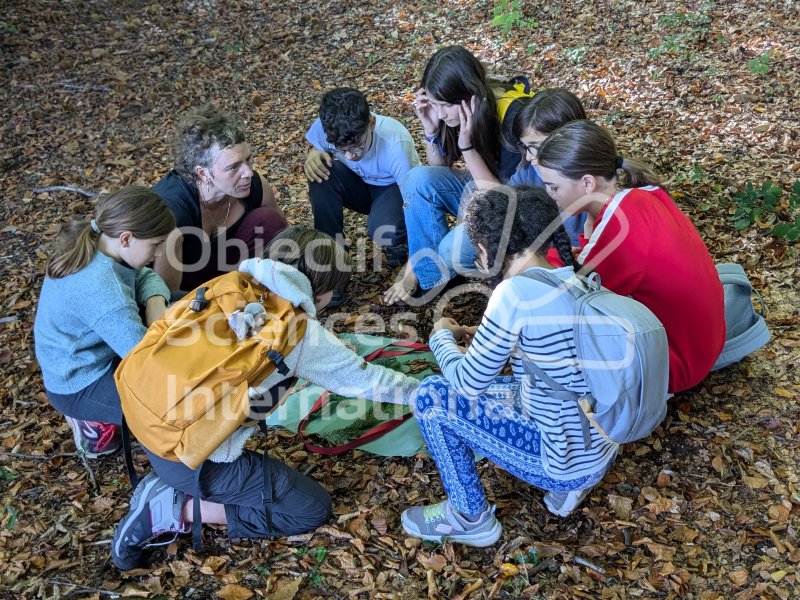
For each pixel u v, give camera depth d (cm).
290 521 262
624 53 639
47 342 274
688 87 570
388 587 250
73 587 255
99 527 280
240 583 253
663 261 258
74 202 525
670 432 299
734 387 316
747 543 253
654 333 211
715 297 268
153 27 788
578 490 245
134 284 285
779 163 463
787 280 371
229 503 257
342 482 295
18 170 564
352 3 820
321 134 396
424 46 719
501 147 351
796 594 233
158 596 250
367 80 670
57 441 325
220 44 755
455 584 248
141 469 306
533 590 243
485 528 255
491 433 239
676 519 264
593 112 564
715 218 423
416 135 569
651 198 270
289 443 316
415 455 304
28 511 289
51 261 266
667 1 707
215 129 321
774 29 627
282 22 793
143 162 571
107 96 664
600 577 246
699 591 238
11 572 262
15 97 658
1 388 358
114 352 285
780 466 279
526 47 686
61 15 793
